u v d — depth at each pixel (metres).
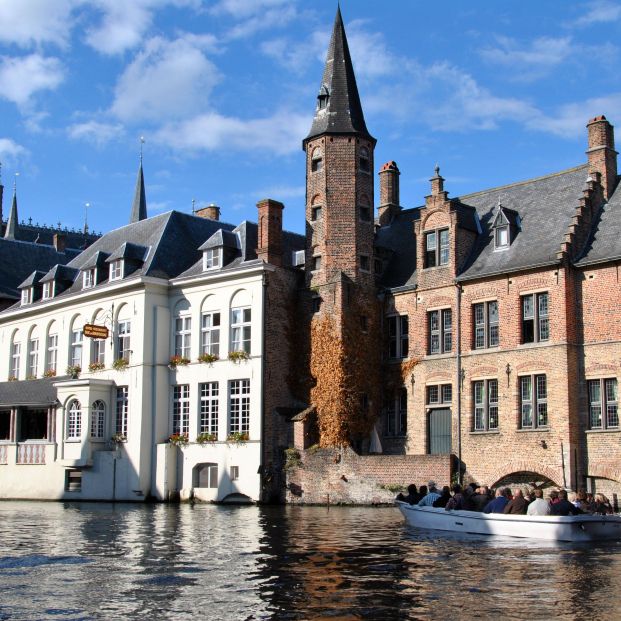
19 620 12.68
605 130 34.25
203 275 40.03
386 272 39.94
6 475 44.28
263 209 39.06
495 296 34.34
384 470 34.09
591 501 23.95
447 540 21.53
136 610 13.27
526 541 21.30
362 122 39.88
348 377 37.00
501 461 33.19
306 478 35.84
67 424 42.50
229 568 17.05
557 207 35.06
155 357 40.81
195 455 39.25
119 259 42.59
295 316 39.31
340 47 40.59
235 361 38.53
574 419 31.55
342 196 38.69
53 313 46.94
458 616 12.70
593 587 14.81
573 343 32.00
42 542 21.86
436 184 37.41
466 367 34.94
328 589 14.77
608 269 31.56
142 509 34.28
